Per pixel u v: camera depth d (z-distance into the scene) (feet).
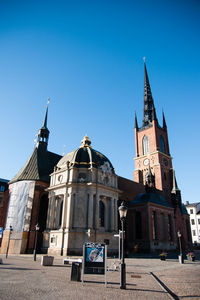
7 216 169.27
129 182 238.68
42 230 164.45
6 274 57.36
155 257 143.33
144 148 304.71
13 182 181.98
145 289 46.16
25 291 39.58
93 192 145.89
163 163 285.43
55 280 51.65
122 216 54.24
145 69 367.45
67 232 134.72
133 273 70.08
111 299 36.94
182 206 270.87
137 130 320.09
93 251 51.75
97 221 141.28
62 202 152.97
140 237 191.01
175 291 45.98
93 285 48.42
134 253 179.52
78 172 152.87
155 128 299.79
